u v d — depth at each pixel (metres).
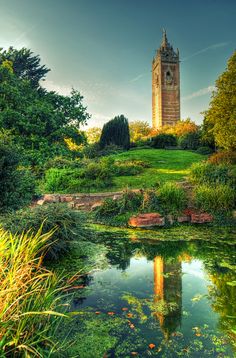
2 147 6.04
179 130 40.41
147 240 6.34
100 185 12.03
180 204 8.81
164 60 73.12
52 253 4.85
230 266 4.59
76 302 3.30
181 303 3.28
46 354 2.14
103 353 2.34
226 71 15.77
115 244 6.00
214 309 3.12
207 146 27.52
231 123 15.16
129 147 30.56
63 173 12.94
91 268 4.51
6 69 17.33
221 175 10.95
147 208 8.73
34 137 15.51
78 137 19.48
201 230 7.36
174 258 5.05
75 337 2.56
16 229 4.84
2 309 1.86
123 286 3.79
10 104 15.70
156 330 2.70
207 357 2.30
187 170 15.19
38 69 28.53
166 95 73.31
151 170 15.46
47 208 5.43
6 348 1.93
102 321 2.86
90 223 8.32
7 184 6.02
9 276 2.02
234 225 7.87
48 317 2.30
